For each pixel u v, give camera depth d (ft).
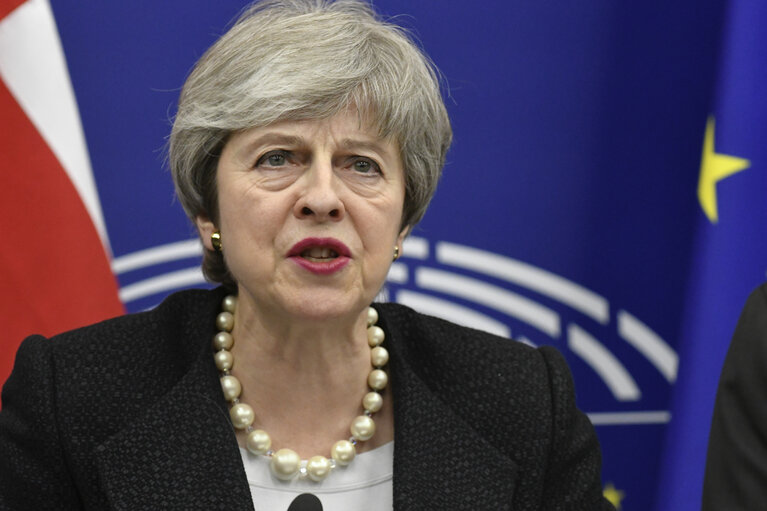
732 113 14.02
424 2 15.25
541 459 8.92
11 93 13.15
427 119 8.29
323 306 7.71
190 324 9.10
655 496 15.47
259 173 7.80
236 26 8.18
